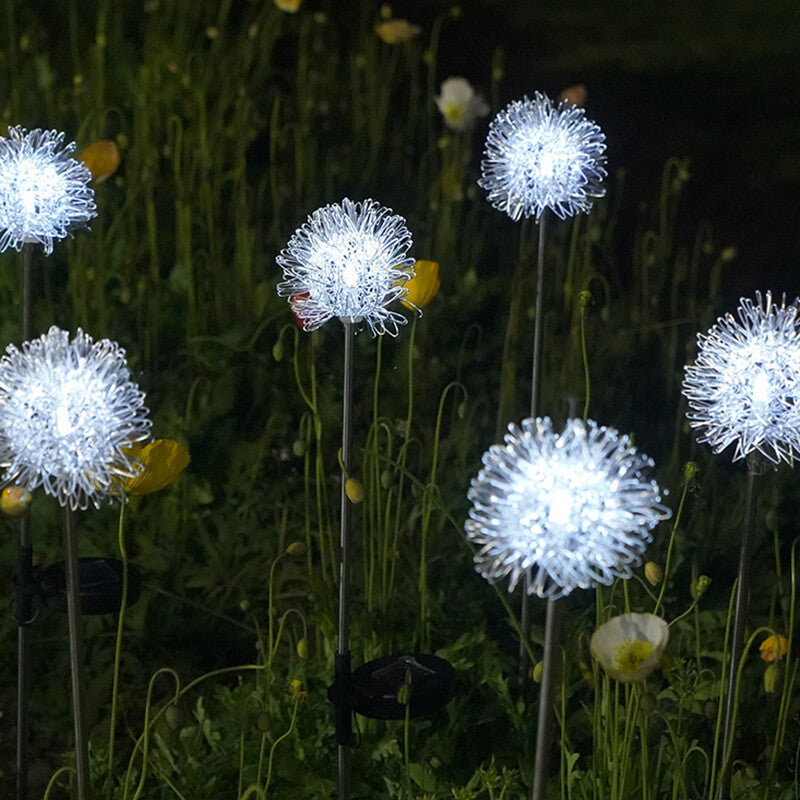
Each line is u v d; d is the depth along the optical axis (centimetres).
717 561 288
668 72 683
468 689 254
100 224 343
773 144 587
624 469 193
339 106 518
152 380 315
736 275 440
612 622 206
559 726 250
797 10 822
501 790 239
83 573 234
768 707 257
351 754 241
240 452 298
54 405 199
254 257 373
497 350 347
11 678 265
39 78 431
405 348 330
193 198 391
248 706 245
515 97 621
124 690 262
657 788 235
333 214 220
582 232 409
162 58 479
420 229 416
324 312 221
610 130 589
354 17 663
